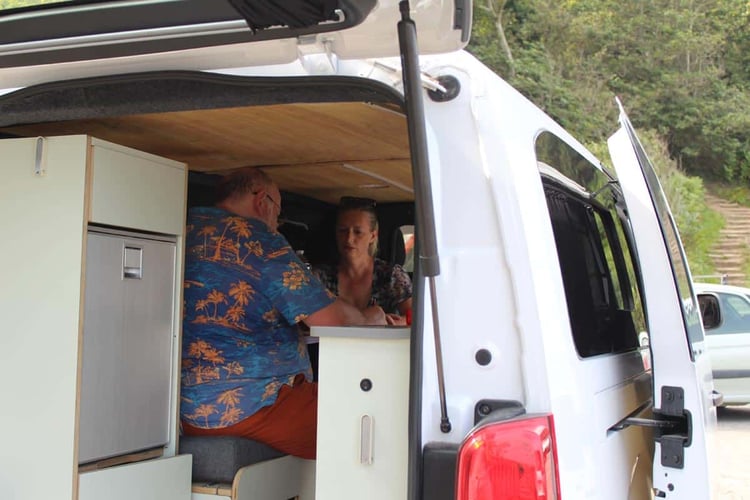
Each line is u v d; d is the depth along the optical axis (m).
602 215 2.97
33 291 2.24
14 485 2.23
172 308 2.54
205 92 1.95
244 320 2.73
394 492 1.94
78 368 2.19
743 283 21.19
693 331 2.49
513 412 1.74
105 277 2.29
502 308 1.79
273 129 2.76
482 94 1.83
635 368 2.86
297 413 2.72
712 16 27.45
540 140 2.14
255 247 2.75
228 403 2.68
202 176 3.63
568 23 26.20
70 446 2.18
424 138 1.61
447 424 1.78
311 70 1.88
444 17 1.66
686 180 24.56
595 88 25.62
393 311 4.39
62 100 2.07
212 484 2.62
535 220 1.88
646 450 2.73
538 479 1.66
